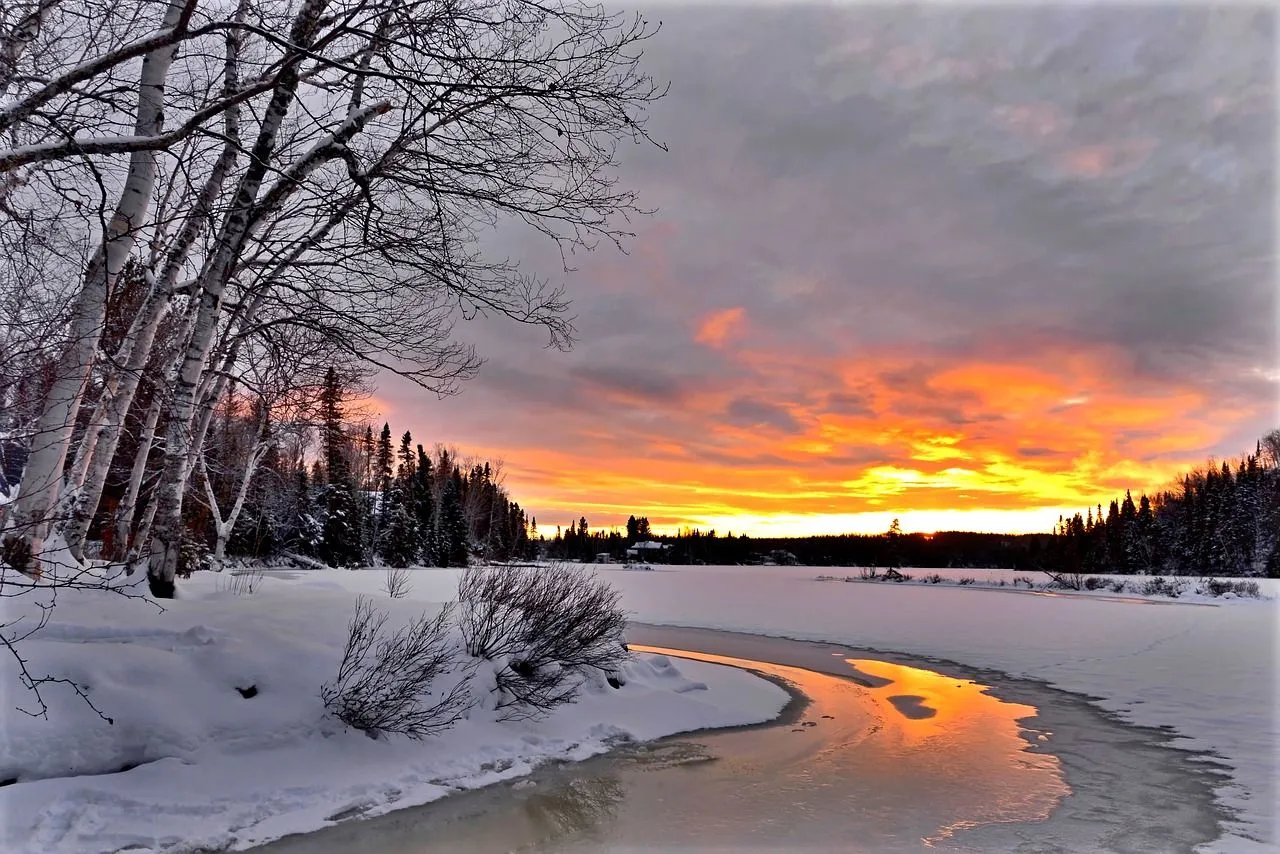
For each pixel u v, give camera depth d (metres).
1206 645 17.94
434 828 6.22
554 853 5.74
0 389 6.18
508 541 81.00
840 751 8.88
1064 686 13.12
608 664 11.10
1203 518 68.62
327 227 8.78
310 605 9.13
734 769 8.12
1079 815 6.68
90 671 6.55
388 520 58.50
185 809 5.85
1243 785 7.55
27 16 5.66
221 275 8.34
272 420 16.11
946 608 29.67
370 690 7.60
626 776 7.81
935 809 6.83
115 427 9.44
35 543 7.39
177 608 8.20
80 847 5.21
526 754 8.32
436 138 7.57
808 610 28.36
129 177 7.71
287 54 6.88
